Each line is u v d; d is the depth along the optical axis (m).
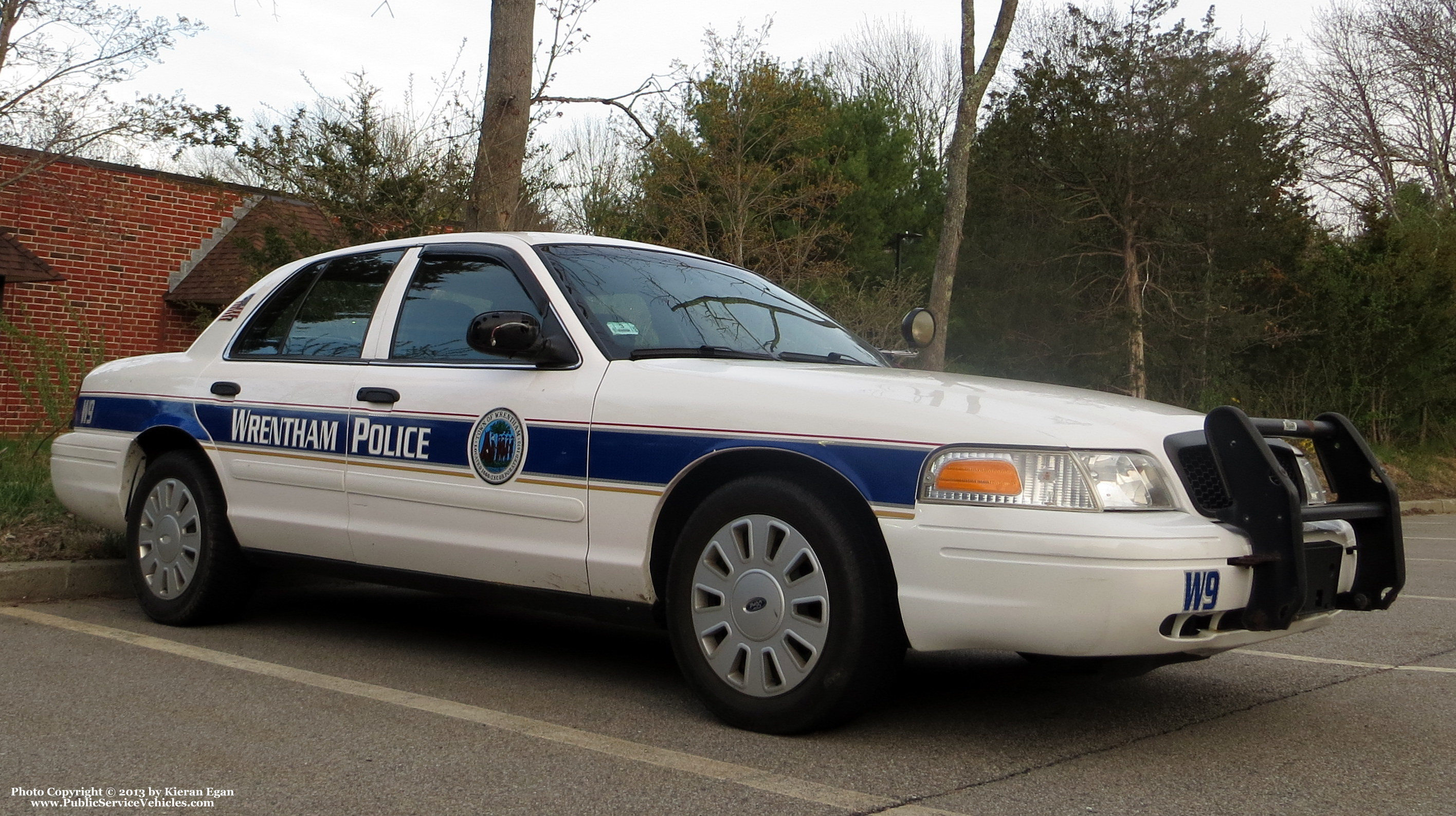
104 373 5.98
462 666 4.77
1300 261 22.88
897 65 44.88
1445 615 6.59
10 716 3.85
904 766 3.45
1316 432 3.98
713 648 3.87
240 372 5.33
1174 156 21.97
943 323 12.27
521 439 4.29
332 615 5.89
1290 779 3.39
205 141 10.33
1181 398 23.08
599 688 4.41
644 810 3.04
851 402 3.70
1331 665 5.10
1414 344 20.73
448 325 4.75
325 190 10.24
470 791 3.18
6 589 5.90
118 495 5.65
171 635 5.24
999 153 23.58
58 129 10.63
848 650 3.56
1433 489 18.09
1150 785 3.32
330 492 4.84
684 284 4.92
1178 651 3.39
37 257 14.14
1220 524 3.48
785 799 3.14
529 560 4.26
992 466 3.42
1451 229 22.64
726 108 19.17
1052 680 4.70
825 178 22.53
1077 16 23.39
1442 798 3.23
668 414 3.98
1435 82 33.34
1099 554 3.26
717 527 3.86
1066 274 23.72
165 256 15.60
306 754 3.50
